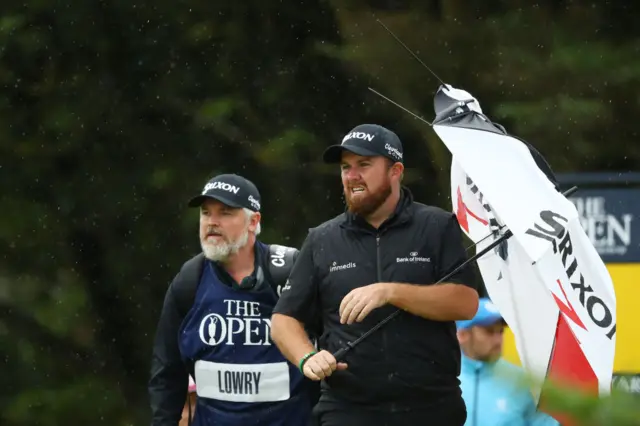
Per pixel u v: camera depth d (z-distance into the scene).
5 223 48.62
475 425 16.69
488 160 15.68
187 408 22.50
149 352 49.91
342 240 17.06
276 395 19.78
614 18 45.81
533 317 16.05
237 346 19.77
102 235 49.38
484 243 17.23
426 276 16.72
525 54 45.69
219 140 48.88
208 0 48.94
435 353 16.58
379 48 46.97
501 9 46.66
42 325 48.69
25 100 49.12
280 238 47.69
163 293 49.66
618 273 27.97
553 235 14.68
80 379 49.03
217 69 49.28
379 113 48.28
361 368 16.58
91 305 49.56
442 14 47.16
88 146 49.31
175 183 48.66
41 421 47.62
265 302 19.83
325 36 49.22
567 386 7.89
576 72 44.47
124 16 48.69
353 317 15.80
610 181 28.20
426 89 47.00
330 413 16.91
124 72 49.31
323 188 48.47
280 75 49.19
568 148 43.06
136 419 49.59
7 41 48.03
